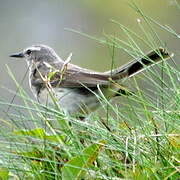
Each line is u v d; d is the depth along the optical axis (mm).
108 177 10250
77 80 15719
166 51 12250
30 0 32812
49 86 13492
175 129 10969
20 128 11438
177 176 10125
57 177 10594
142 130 11086
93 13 30750
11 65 29344
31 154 11070
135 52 12141
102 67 28500
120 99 12664
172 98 11453
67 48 30531
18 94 11641
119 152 10883
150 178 10141
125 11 29875
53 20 31875
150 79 11688
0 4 33031
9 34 32469
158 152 10477
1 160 10930
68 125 11180
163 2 28297
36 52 18797
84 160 10469
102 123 11633
